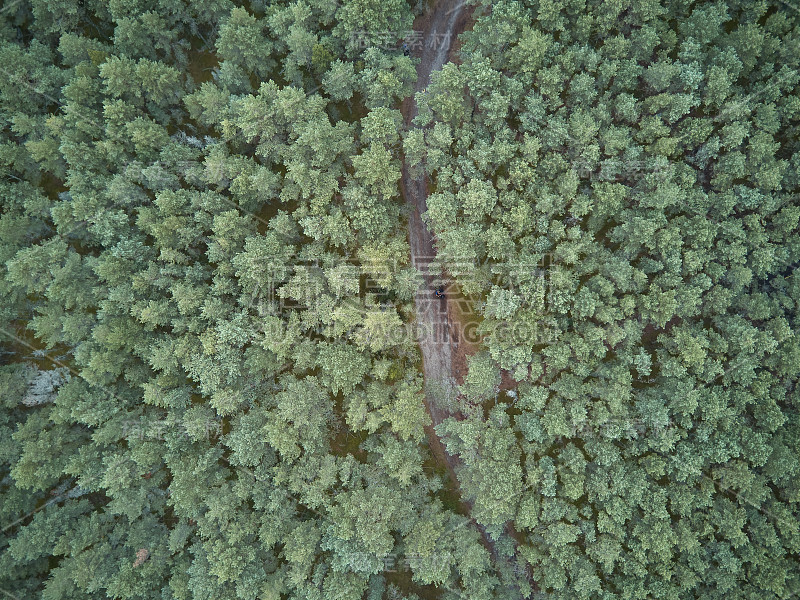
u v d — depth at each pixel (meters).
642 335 65.06
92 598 59.16
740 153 59.47
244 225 62.97
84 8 61.22
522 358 61.25
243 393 62.41
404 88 64.12
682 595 59.94
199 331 61.78
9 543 58.16
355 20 59.19
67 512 61.34
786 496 59.06
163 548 60.91
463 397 68.94
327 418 66.12
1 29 59.09
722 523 58.56
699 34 59.16
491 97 60.06
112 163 61.66
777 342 58.53
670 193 58.03
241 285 62.25
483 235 63.31
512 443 63.16
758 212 61.72
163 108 63.44
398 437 67.31
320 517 64.50
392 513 63.16
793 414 60.62
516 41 60.41
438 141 62.16
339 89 62.34
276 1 62.09
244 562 59.28
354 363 62.41
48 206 60.94
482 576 63.31
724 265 61.66
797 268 60.91
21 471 57.22
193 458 61.19
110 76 56.34
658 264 60.44
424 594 67.69
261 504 61.25
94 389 61.38
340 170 63.91
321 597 59.78
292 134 61.78
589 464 62.91
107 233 59.25
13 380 61.69
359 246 66.25
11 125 60.09
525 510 59.19
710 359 60.34
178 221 59.78
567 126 60.62
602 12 59.47
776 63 59.88
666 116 60.41
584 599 59.09
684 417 60.28
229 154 64.12
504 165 64.69
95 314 62.09
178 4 59.53
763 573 57.78
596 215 61.84
